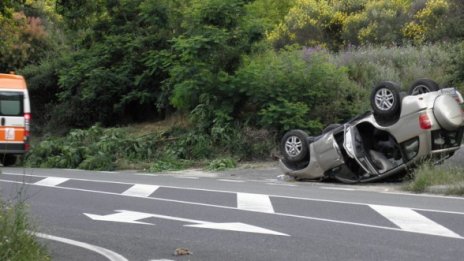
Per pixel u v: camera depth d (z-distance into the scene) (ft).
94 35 94.07
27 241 24.70
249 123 73.26
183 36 75.82
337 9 103.50
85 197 45.88
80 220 36.50
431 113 47.11
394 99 48.24
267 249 27.91
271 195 44.29
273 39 102.17
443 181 45.11
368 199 41.55
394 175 50.03
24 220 25.96
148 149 76.23
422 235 29.89
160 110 88.58
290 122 68.39
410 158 48.55
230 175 61.93
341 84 72.23
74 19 42.93
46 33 114.11
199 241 29.99
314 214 36.24
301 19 102.83
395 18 96.02
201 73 73.10
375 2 100.42
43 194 47.75
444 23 80.64
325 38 101.24
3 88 80.18
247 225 33.53
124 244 29.81
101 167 73.92
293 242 29.17
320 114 71.15
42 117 104.37
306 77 71.36
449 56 67.00
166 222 35.22
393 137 48.75
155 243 29.86
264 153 70.59
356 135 50.49
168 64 81.00
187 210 38.96
